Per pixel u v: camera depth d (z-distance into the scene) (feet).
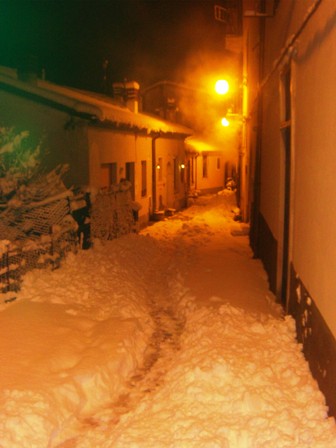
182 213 72.69
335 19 13.43
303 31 18.75
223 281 30.53
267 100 33.60
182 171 80.69
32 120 41.11
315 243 16.39
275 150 28.43
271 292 28.66
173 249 44.57
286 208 25.85
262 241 36.29
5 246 24.44
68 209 31.24
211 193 109.60
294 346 19.33
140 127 53.42
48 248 28.73
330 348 14.11
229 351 18.17
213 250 42.24
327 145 14.58
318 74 15.93
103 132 45.50
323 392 14.98
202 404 14.94
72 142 41.24
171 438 13.44
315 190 16.43
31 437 13.67
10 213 27.84
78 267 30.58
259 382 15.99
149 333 23.41
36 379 16.38
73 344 19.69
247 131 57.52
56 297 24.64
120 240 41.16
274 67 25.54
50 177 32.89
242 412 14.53
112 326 21.75
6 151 31.07
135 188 55.88
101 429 14.98
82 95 53.62
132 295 27.66
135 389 17.98
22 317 21.90
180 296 28.55
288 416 13.91
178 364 18.52
